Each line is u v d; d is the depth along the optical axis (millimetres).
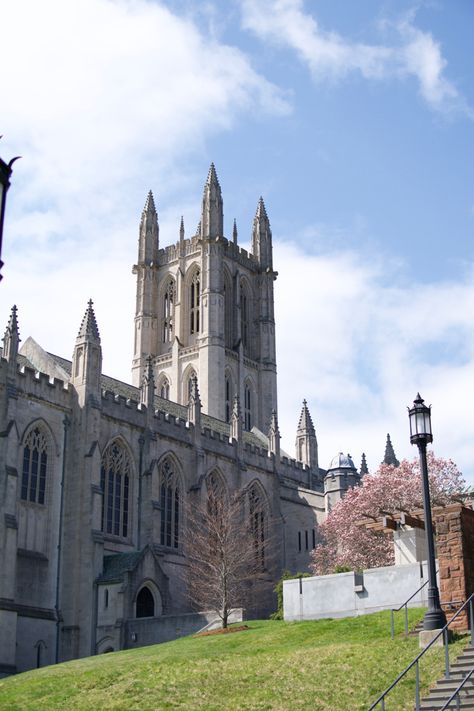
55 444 88562
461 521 42438
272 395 163000
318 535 117938
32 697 41875
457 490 106250
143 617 84938
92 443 89500
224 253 163125
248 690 38438
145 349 160375
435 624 39281
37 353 98438
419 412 40688
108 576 85125
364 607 51406
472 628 36406
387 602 50656
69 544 86812
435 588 39812
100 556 86125
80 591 84812
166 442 102438
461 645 37938
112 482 94188
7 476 80562
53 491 87312
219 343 152375
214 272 156500
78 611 84125
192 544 97688
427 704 32438
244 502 113312
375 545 98312
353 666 39062
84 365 91875
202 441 108750
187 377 153750
